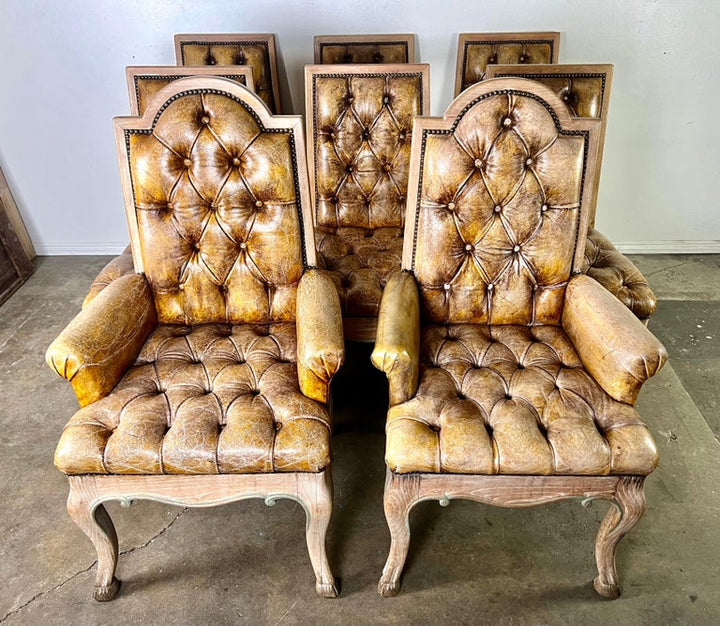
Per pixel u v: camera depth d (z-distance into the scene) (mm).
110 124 2713
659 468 1715
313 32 2492
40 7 2420
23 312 2553
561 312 1558
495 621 1321
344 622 1324
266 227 1498
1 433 1875
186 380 1343
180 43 2336
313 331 1282
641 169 2750
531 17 2424
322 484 1224
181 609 1357
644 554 1468
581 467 1174
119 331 1362
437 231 1497
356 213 2117
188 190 1474
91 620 1336
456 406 1258
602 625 1309
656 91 2551
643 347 1214
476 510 1608
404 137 2047
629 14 2385
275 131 1455
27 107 2662
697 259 2906
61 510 1612
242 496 1249
